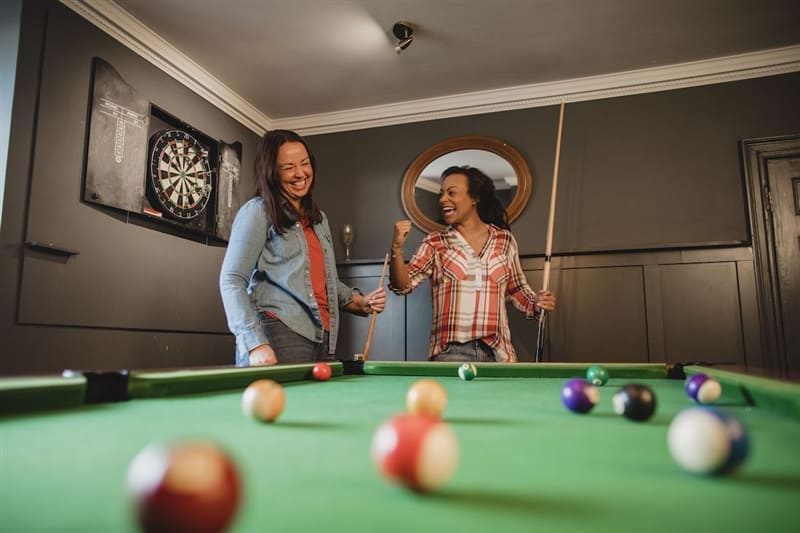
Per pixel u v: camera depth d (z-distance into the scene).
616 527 0.39
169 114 3.09
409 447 0.45
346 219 3.94
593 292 3.32
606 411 0.98
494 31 2.98
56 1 2.46
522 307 2.80
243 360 1.75
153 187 2.91
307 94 3.70
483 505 0.44
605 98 3.54
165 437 0.71
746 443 0.51
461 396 1.24
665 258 3.23
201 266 3.32
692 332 3.14
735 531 0.38
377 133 3.97
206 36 3.00
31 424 0.80
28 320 2.25
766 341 3.04
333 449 0.65
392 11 2.80
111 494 0.47
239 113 3.77
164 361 2.98
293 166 1.99
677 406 1.05
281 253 1.97
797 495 0.47
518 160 3.59
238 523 0.39
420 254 2.66
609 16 2.85
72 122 2.50
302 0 2.71
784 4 2.76
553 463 0.59
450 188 2.72
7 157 2.21
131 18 2.80
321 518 0.41
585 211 3.47
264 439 0.71
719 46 3.14
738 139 3.29
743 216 3.22
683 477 0.53
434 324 2.64
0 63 2.28
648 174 3.41
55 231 2.38
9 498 0.46
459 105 3.76
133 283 2.80
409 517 0.41
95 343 2.57
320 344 2.06
